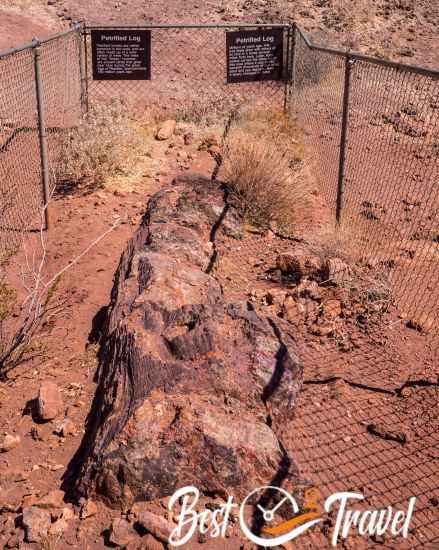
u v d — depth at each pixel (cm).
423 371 455
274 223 689
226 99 1141
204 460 327
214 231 638
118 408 357
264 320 445
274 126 951
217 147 909
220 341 395
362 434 392
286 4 1531
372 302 532
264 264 611
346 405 416
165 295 436
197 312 416
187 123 1023
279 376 393
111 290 552
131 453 325
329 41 1348
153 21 1443
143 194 777
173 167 855
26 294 550
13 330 489
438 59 1333
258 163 729
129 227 685
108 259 611
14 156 845
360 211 734
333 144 951
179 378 366
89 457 335
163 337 399
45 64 994
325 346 483
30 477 347
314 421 400
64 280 572
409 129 1008
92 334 487
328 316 515
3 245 639
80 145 822
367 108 1099
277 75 1030
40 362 453
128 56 977
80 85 1010
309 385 436
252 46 1003
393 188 806
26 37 1284
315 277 577
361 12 1507
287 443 376
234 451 330
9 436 371
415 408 416
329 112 1077
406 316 520
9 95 962
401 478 357
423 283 575
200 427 334
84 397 411
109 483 320
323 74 1176
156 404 345
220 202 674
